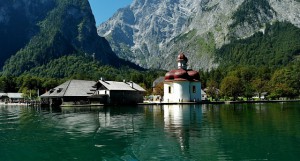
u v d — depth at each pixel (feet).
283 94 572.92
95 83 476.54
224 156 97.25
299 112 250.78
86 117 232.32
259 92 611.06
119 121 198.18
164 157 96.99
